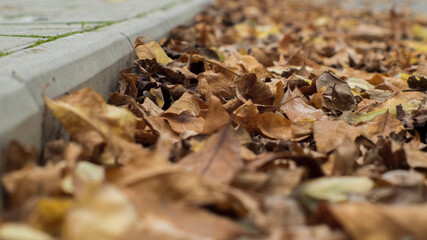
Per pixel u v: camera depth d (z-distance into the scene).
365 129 0.70
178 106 0.73
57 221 0.47
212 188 0.50
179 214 0.48
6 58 0.65
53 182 0.51
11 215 0.48
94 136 0.59
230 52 1.15
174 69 0.87
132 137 0.62
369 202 0.52
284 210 0.49
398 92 0.86
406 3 3.60
